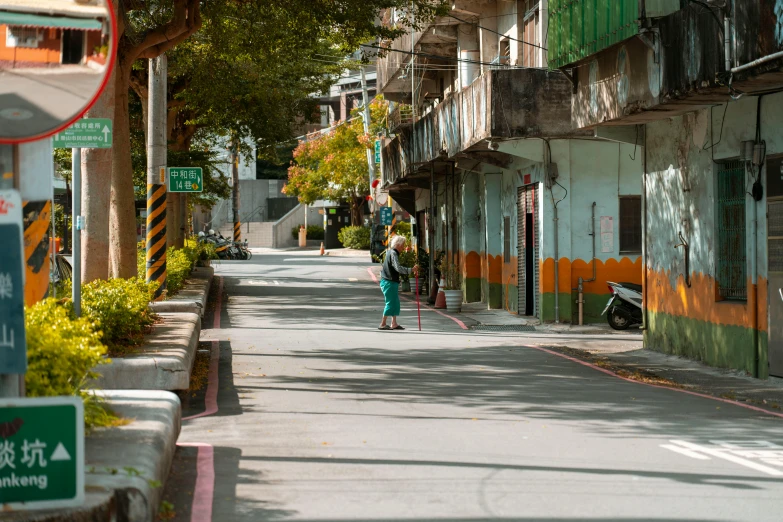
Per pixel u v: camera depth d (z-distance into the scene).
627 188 22.58
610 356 17.45
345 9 19.70
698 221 16.12
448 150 26.36
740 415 10.83
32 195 6.50
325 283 37.34
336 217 78.31
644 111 15.55
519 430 9.66
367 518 6.21
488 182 27.73
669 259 17.33
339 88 76.06
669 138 17.17
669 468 7.87
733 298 15.41
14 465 4.86
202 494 6.81
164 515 6.14
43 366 6.41
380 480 7.34
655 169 17.84
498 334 20.89
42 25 5.33
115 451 6.18
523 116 21.44
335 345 18.16
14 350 5.10
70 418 4.95
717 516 6.33
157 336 13.71
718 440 9.20
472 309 27.58
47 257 6.66
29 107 5.33
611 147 22.50
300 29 20.17
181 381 11.16
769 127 13.83
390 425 9.91
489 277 27.64
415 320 23.80
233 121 33.38
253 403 11.45
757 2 11.94
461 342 19.09
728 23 12.59
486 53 27.22
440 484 7.21
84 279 15.34
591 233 22.56
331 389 12.68
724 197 15.52
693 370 15.36
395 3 20.48
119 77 17.31
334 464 7.93
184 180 22.95
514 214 25.78
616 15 15.39
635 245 22.73
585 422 10.22
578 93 18.03
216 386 12.84
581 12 16.88
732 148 14.90
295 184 69.56
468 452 8.48
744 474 7.66
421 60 32.69
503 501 6.70
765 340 14.12
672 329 17.28
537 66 23.06
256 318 23.61
